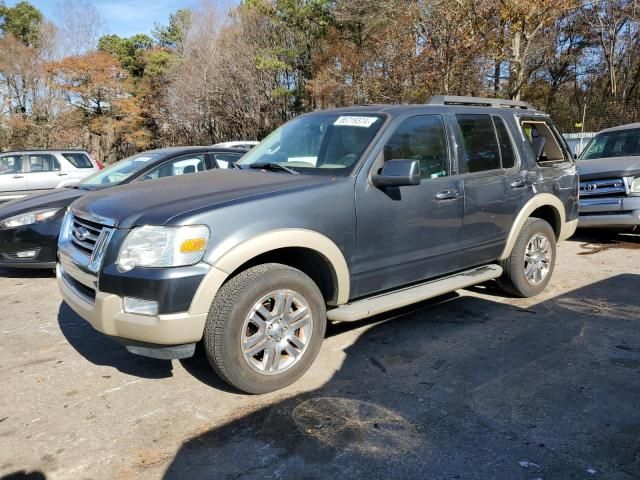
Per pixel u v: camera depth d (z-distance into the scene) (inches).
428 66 613.6
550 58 1115.3
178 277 119.8
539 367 150.0
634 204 301.4
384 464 106.3
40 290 239.1
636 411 125.3
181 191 140.4
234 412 127.7
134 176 263.3
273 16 1220.5
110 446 114.7
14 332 185.3
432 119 174.1
